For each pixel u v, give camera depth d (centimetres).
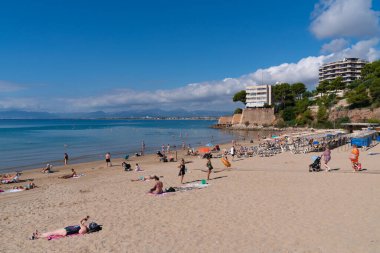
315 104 14438
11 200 2338
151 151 6431
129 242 1364
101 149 6738
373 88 11556
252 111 16938
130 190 2470
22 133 12575
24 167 4384
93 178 3284
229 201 1978
